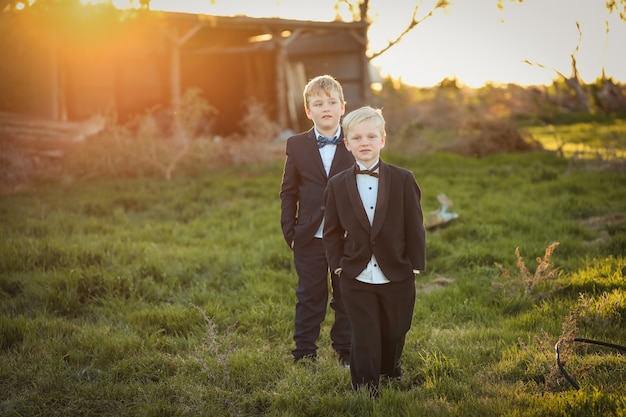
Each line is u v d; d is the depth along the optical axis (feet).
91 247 22.38
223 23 57.11
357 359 11.75
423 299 18.07
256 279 19.90
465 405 10.90
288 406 11.62
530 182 36.91
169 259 21.84
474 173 42.09
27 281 18.88
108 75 60.34
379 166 11.69
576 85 61.98
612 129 53.93
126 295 18.74
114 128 44.98
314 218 14.19
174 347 14.74
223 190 37.14
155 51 58.95
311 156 14.40
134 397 12.14
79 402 11.97
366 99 62.44
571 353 12.43
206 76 65.46
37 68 52.34
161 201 33.86
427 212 28.84
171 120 56.29
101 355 14.01
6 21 39.24
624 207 27.94
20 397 12.15
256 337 15.62
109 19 40.19
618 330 14.30
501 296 17.44
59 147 45.93
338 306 14.39
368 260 11.53
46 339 14.80
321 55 63.82
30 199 33.71
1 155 40.65
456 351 13.67
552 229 24.52
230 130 65.72
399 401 11.19
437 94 67.36
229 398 12.00
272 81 63.82
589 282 17.24
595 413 10.02
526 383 11.97
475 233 24.91
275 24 58.85
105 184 39.73
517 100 70.03
